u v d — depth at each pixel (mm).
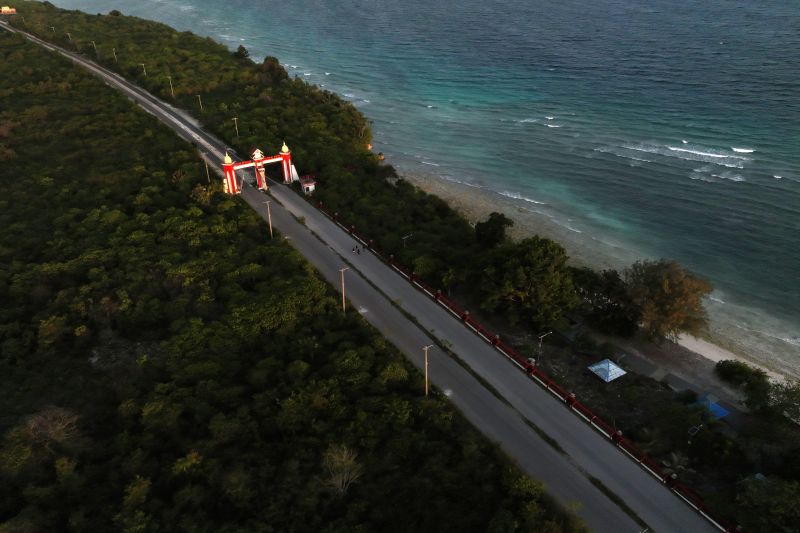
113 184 101312
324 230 92500
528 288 71312
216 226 87562
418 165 135625
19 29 193875
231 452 52875
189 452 52281
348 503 48906
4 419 57094
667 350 76625
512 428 58000
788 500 45594
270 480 50625
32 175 104375
